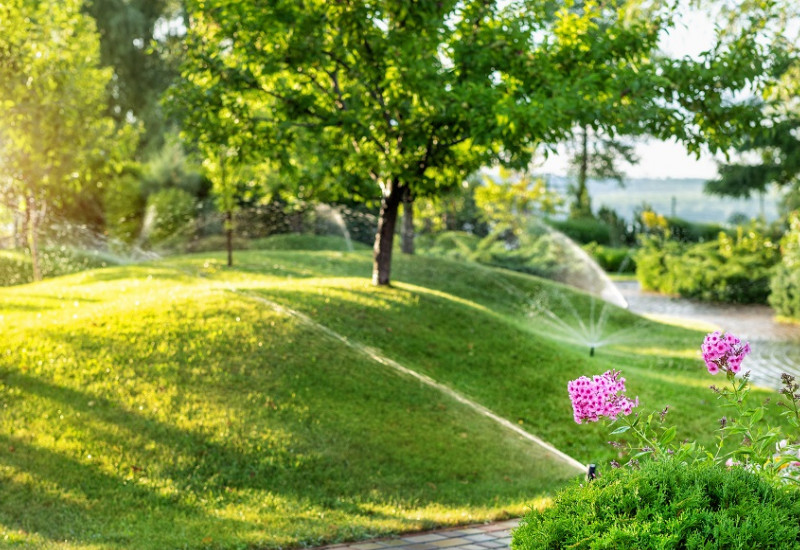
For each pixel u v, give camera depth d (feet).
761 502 10.33
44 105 49.73
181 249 82.94
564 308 59.93
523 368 37.09
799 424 14.16
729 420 33.47
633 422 14.70
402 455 26.40
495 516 22.63
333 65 41.60
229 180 56.34
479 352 37.55
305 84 43.42
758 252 88.38
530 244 82.38
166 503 21.61
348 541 19.98
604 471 11.66
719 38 43.06
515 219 88.63
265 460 24.27
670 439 13.91
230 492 22.68
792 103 56.90
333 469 24.70
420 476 25.49
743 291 79.97
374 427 27.68
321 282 43.91
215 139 42.34
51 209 80.12
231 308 34.60
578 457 29.35
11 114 49.03
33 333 30.09
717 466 11.37
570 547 10.00
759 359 48.62
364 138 41.57
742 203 160.97
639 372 41.93
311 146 43.52
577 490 11.07
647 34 42.83
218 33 40.06
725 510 9.91
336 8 38.29
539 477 26.86
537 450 29.14
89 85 53.83
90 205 87.30
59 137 50.96
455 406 31.12
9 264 64.18
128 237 86.33
